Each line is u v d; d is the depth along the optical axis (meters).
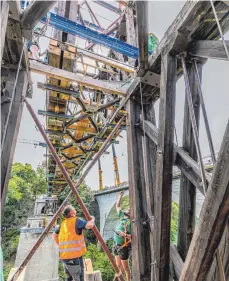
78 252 3.48
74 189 2.82
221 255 1.47
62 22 2.60
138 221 2.38
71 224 3.58
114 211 21.25
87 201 25.64
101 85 3.04
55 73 2.84
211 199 1.25
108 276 17.48
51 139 5.59
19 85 2.30
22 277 3.66
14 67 2.31
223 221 1.23
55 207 18.89
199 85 1.84
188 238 1.92
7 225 23.48
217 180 1.22
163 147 1.89
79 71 4.49
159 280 1.85
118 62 3.04
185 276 1.45
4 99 2.15
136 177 2.54
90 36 2.79
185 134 1.99
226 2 1.32
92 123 4.88
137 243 2.30
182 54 1.95
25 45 2.12
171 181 1.91
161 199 1.87
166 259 1.88
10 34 1.92
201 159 1.62
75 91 3.70
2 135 2.07
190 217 1.94
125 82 3.11
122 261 3.77
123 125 4.75
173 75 1.97
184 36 1.84
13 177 26.61
